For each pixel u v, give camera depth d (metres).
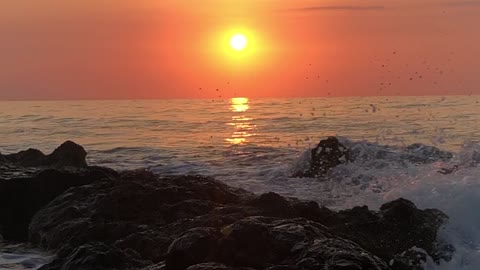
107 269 6.58
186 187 10.47
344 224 8.28
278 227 6.20
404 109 39.06
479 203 8.99
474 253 7.62
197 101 93.31
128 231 8.38
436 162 14.05
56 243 8.70
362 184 13.02
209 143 25.28
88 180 11.28
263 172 16.06
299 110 51.16
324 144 15.55
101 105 79.31
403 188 10.60
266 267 5.55
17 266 7.91
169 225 8.22
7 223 10.40
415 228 8.15
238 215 8.12
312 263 5.35
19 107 73.19
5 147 25.14
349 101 66.69
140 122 39.66
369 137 23.84
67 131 32.81
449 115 32.84
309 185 13.88
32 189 10.91
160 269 6.17
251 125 34.97
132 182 9.86
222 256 5.75
